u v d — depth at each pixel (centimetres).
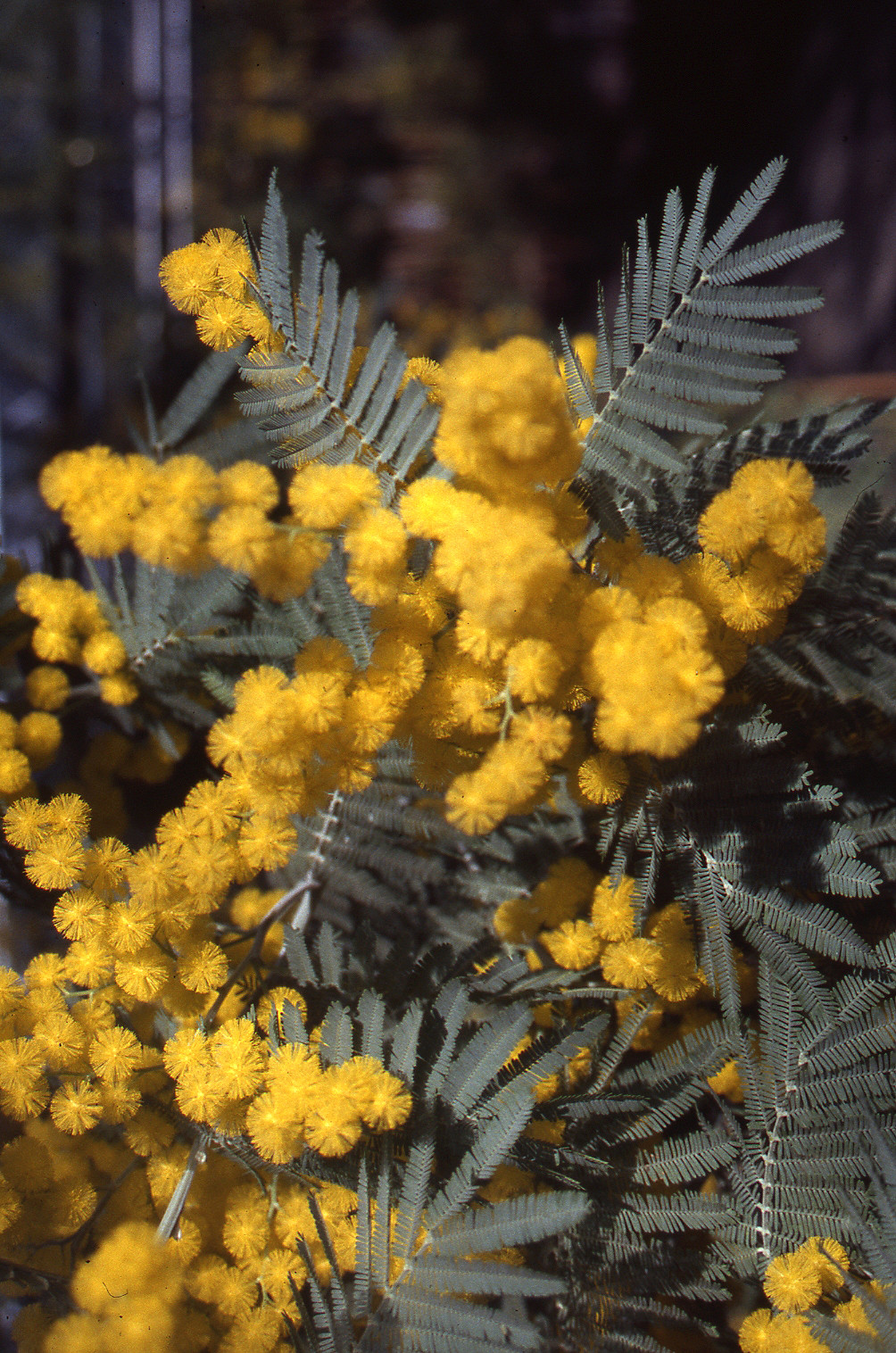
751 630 34
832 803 35
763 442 35
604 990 36
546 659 33
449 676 34
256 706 33
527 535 32
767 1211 35
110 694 40
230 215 55
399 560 33
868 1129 35
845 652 36
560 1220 33
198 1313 36
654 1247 35
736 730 35
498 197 61
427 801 38
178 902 35
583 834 38
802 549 33
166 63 54
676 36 63
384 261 60
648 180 62
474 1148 34
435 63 61
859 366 56
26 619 42
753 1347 35
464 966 37
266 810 34
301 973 36
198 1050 35
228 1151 36
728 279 34
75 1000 36
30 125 53
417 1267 33
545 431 31
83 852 35
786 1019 35
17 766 38
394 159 61
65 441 50
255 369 34
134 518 33
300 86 58
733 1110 37
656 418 34
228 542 32
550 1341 36
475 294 60
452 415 32
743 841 35
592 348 38
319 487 33
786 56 61
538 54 62
